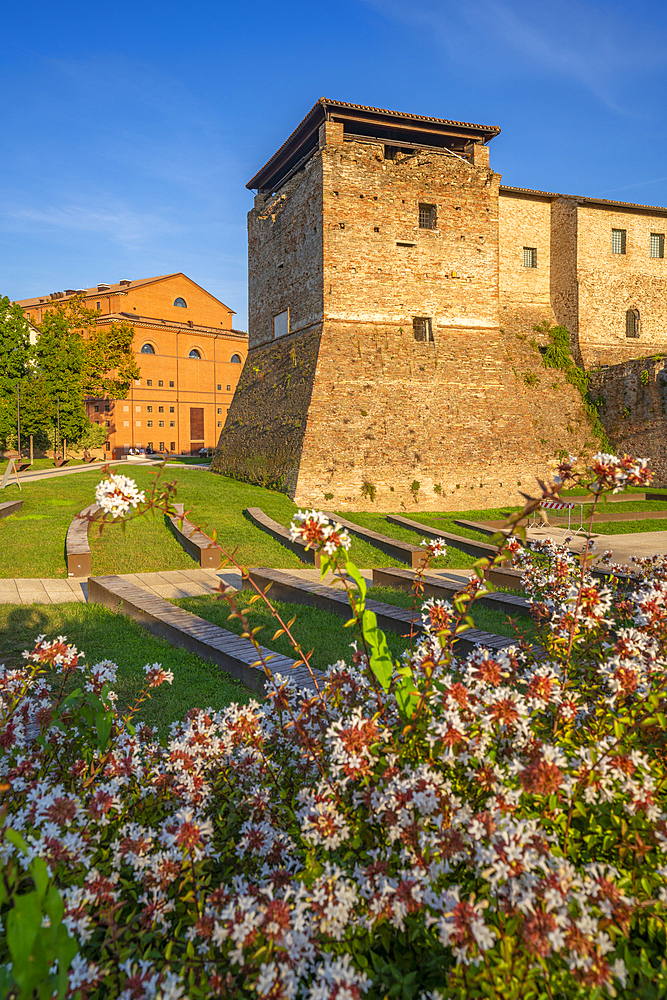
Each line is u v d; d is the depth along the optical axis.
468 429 27.44
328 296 25.77
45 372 39.94
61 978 1.46
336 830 2.32
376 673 2.83
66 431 41.53
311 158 26.67
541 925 1.76
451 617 3.23
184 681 6.60
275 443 27.31
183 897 2.24
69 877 2.24
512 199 35.97
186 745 3.04
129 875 2.57
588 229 35.19
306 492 24.19
